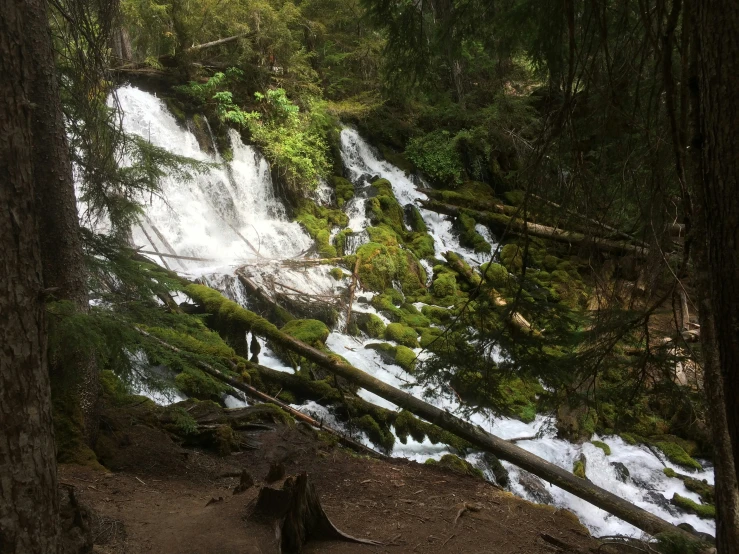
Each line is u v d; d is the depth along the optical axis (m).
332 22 20.45
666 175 4.49
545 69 5.07
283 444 7.54
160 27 15.85
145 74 16.17
